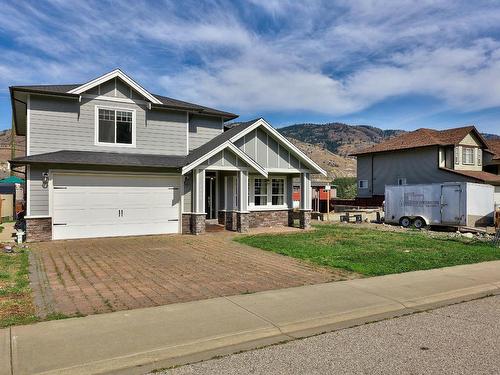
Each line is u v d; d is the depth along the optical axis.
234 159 16.91
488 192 20.55
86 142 15.89
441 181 32.22
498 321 6.16
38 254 11.58
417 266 10.23
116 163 14.67
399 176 35.53
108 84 16.28
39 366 4.35
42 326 5.52
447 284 8.41
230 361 4.63
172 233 16.55
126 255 11.55
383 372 4.34
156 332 5.37
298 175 20.17
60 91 15.09
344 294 7.46
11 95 15.36
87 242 14.08
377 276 9.05
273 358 4.71
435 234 17.95
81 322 5.71
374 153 37.38
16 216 23.84
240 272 9.34
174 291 7.58
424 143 33.31
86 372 4.29
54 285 7.93
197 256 11.45
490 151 35.62
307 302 6.89
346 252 12.14
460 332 5.63
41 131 15.15
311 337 5.42
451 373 4.32
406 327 5.85
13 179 28.55
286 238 15.31
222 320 5.89
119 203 15.56
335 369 4.41
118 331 5.38
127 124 16.73
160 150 17.38
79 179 14.84
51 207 14.34
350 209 32.97
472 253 12.41
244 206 17.12
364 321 6.15
